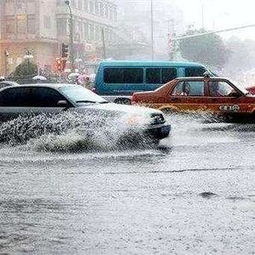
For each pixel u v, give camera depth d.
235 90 41.25
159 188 18.91
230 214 15.23
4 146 31.33
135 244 12.73
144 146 30.28
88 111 29.95
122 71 55.66
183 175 21.34
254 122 41.88
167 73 55.31
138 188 18.97
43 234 13.66
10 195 18.16
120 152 28.20
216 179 20.39
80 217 15.22
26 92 31.92
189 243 12.74
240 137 34.25
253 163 24.17
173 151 28.33
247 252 12.06
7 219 15.12
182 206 16.25
